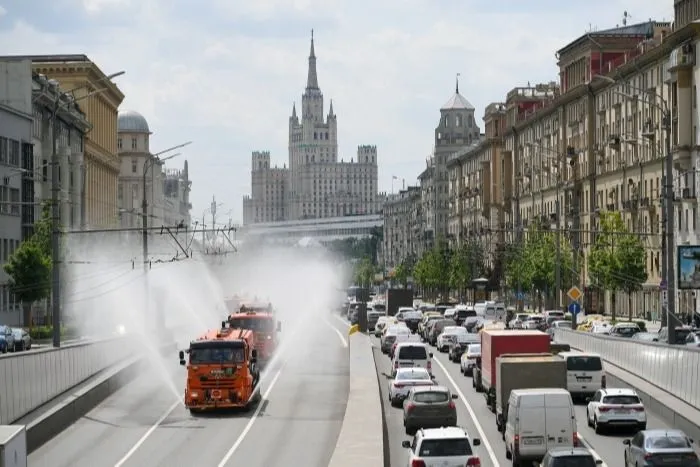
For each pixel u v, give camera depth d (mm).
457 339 107500
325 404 74562
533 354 63438
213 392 70000
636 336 103938
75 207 181000
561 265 175250
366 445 50312
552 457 40688
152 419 68125
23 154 145625
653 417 65812
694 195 141125
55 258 76750
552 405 49406
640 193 164125
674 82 145250
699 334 96062
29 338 106562
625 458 48125
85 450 56594
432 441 44188
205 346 70625
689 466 43562
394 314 189375
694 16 149500
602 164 183875
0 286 134875
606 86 181750
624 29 198875
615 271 144875
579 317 150250
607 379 84188
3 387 55594
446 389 62281
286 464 51750
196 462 52656
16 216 141875
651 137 159000
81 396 70062
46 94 158125
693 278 108188
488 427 62969
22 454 35844
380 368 99688
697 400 63094
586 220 191750
